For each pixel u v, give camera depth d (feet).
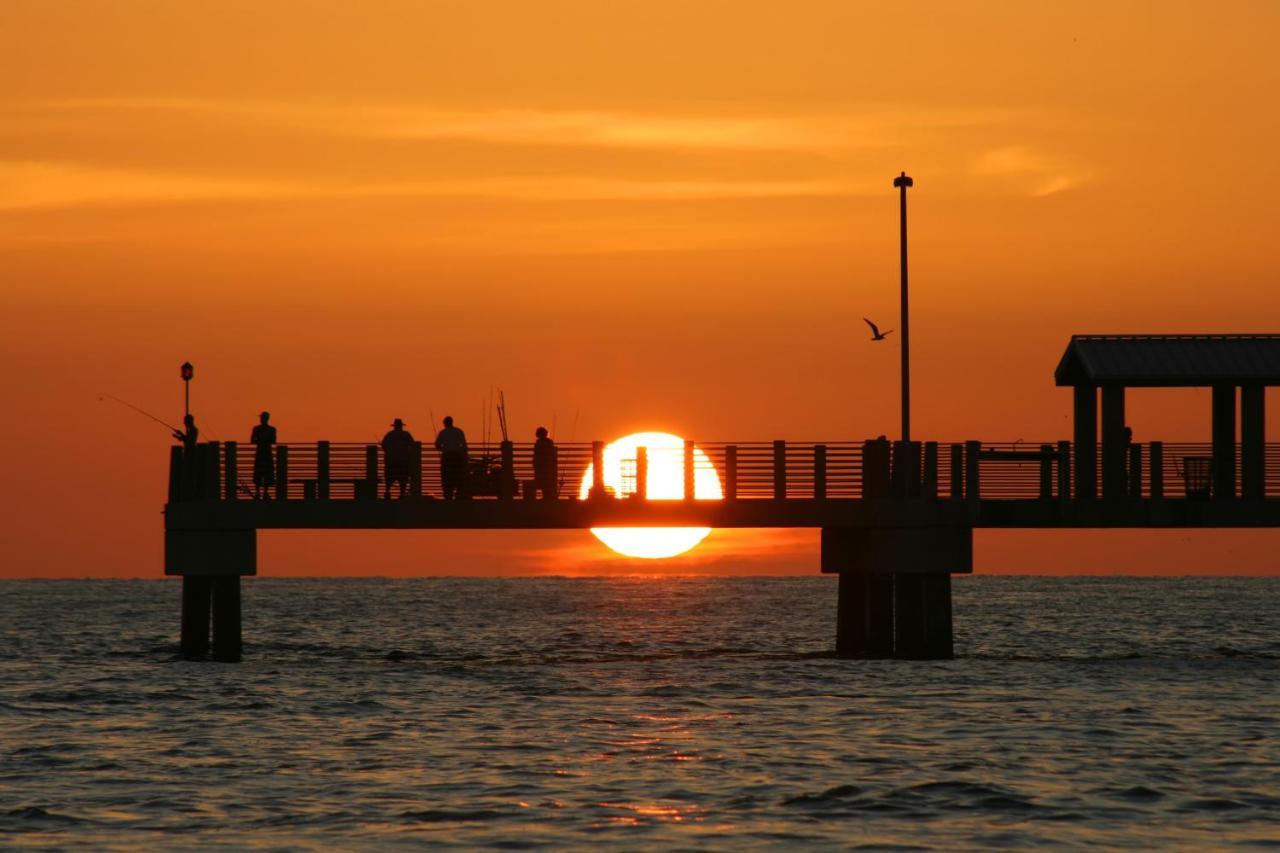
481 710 398.62
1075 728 364.58
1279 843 253.44
